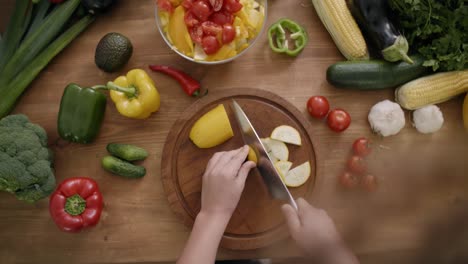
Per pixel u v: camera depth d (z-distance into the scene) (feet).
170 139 4.88
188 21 4.62
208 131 4.73
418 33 4.68
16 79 4.99
